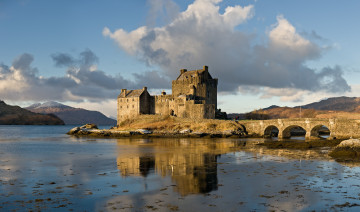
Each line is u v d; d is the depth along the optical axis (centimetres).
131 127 11125
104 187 2478
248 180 2714
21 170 3319
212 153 4784
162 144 6762
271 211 1888
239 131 9281
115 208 1942
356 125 6900
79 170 3291
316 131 8169
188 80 11900
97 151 5344
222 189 2397
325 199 2127
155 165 3581
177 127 10188
